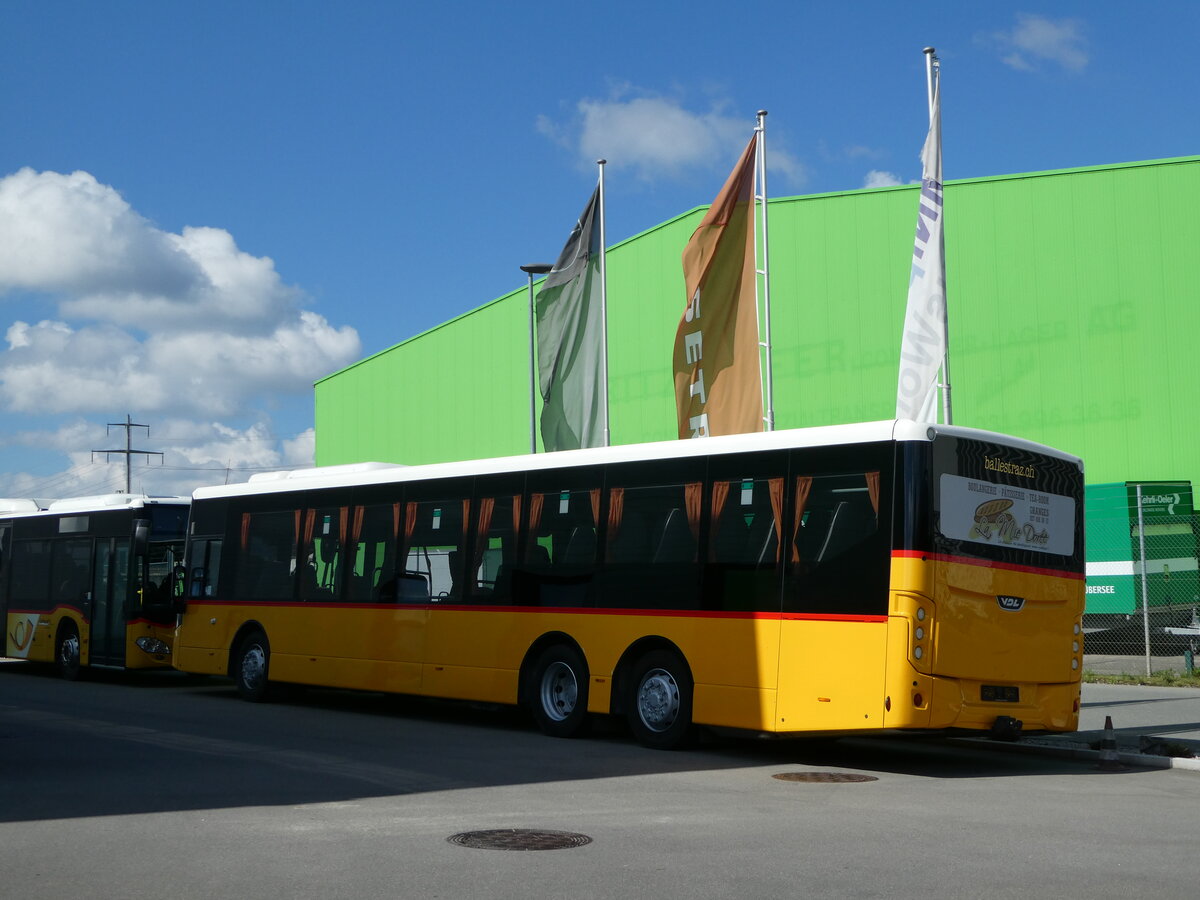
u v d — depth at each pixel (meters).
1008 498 12.87
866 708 12.09
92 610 24.05
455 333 52.19
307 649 18.77
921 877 7.37
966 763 13.47
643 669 14.28
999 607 12.59
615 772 12.09
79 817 9.23
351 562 18.36
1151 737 13.97
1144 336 34.16
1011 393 35.72
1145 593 23.06
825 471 12.88
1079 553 13.55
